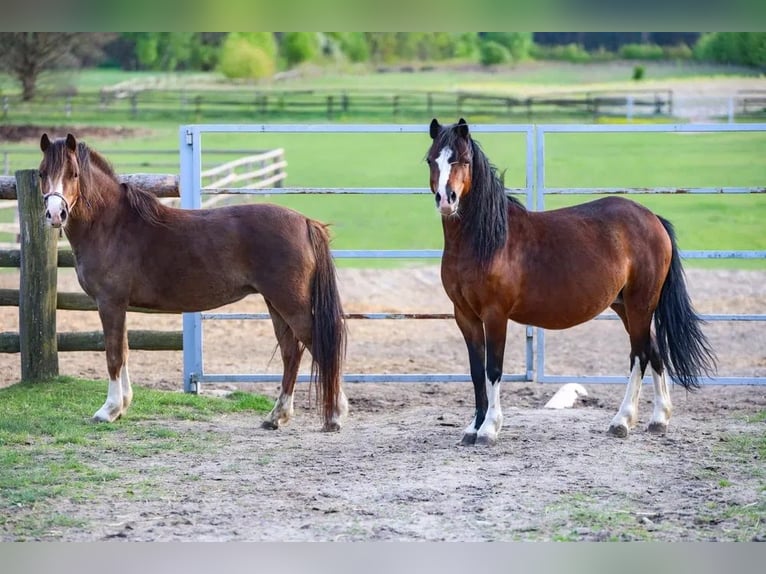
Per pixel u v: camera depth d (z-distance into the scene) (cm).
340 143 3959
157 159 3291
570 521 618
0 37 4794
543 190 1034
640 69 6006
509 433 878
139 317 1606
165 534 598
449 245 816
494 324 818
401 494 681
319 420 961
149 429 887
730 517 625
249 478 728
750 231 2317
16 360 1274
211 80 6519
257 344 1416
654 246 866
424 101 5138
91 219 897
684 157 3294
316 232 905
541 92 5512
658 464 762
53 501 665
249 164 2392
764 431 881
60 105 4991
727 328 1518
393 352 1368
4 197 1043
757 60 6069
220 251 899
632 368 879
